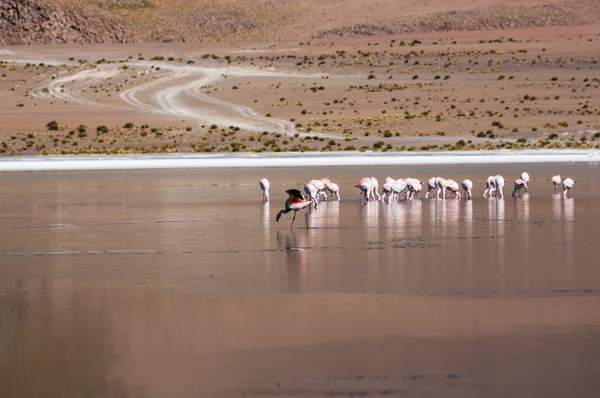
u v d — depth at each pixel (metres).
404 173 145.62
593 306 39.72
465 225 71.62
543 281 45.97
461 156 174.38
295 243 61.53
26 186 124.75
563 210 84.50
